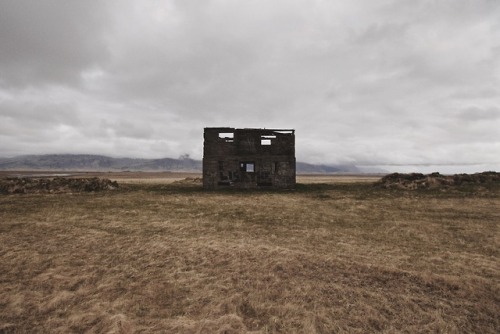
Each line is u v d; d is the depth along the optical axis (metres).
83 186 29.80
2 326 5.84
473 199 23.06
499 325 5.94
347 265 8.98
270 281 7.91
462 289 7.43
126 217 16.30
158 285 7.68
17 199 23.25
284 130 33.94
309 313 6.32
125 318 6.07
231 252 10.14
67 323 5.99
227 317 6.14
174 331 5.67
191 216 16.75
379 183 34.22
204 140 33.41
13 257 9.75
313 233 13.07
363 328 5.83
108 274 8.45
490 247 11.02
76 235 12.46
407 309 6.50
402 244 11.45
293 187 33.72
